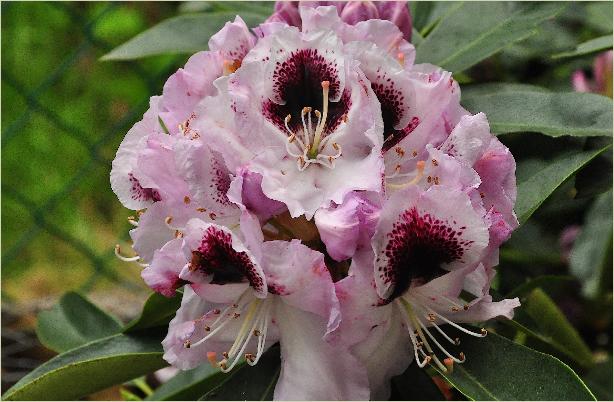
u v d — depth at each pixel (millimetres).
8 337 1220
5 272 1393
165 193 693
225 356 684
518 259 909
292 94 688
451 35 825
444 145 685
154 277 671
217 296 683
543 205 826
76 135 1257
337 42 680
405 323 690
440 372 695
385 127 692
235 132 679
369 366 685
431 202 659
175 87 711
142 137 709
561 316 882
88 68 1607
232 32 715
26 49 1606
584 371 906
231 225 686
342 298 662
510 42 808
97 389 781
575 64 946
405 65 713
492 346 702
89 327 864
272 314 688
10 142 1495
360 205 660
